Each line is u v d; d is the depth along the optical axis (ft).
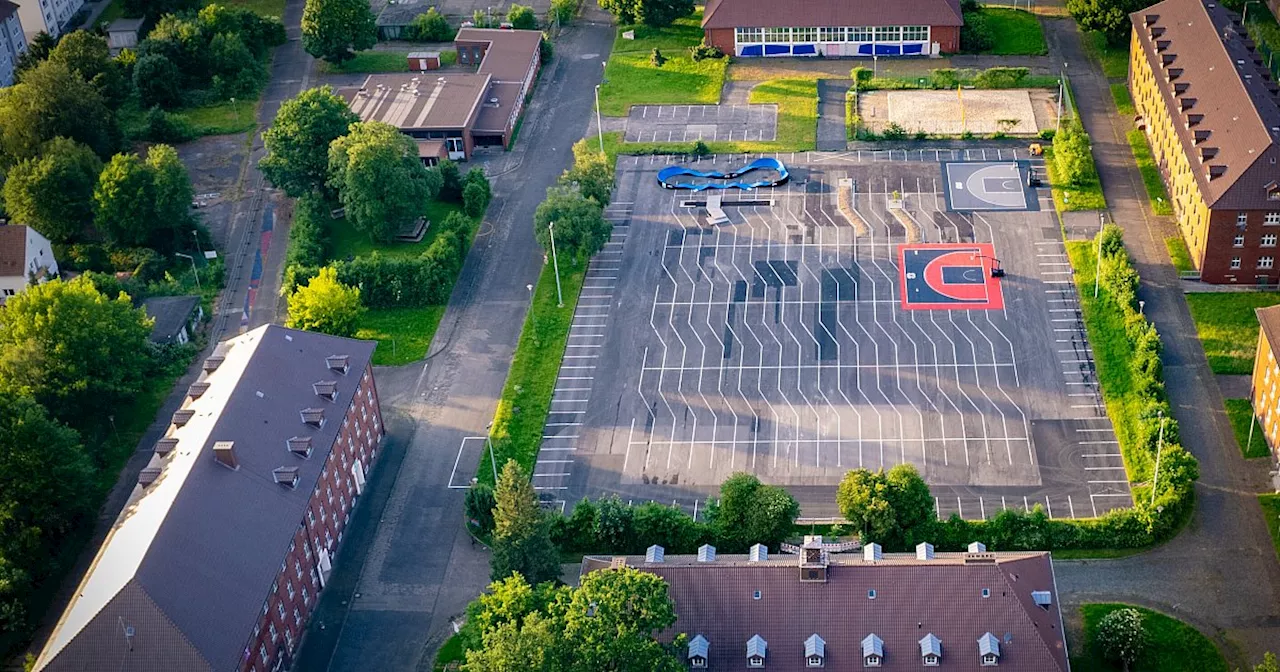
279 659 492.13
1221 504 542.57
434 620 516.32
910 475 514.68
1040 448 576.20
